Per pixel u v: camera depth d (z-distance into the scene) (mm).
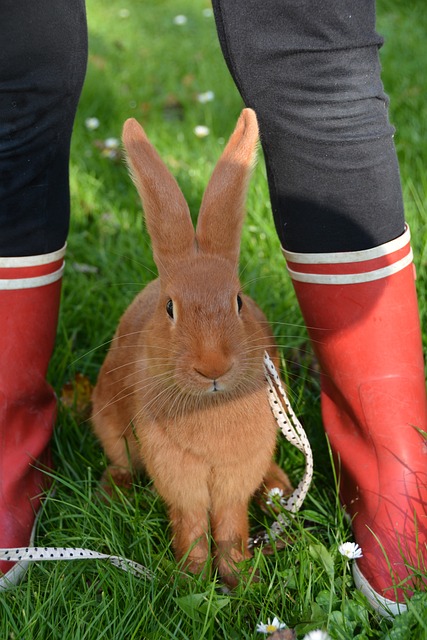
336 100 930
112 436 1121
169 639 925
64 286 1338
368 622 941
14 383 1038
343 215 967
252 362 977
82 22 948
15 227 997
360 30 921
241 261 1354
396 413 995
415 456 990
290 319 1265
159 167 1008
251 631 942
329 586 964
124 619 935
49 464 1112
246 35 922
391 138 972
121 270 1374
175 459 999
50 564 1013
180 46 2234
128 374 1079
